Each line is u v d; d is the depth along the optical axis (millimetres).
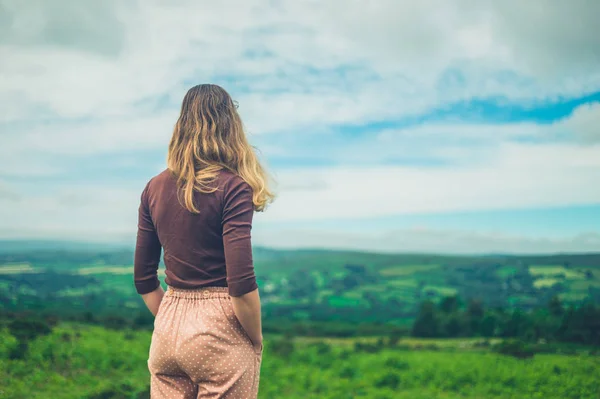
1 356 14656
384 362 28531
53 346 16938
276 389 18047
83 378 14484
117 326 36375
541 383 19484
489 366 24703
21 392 11703
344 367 26266
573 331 39875
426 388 21094
